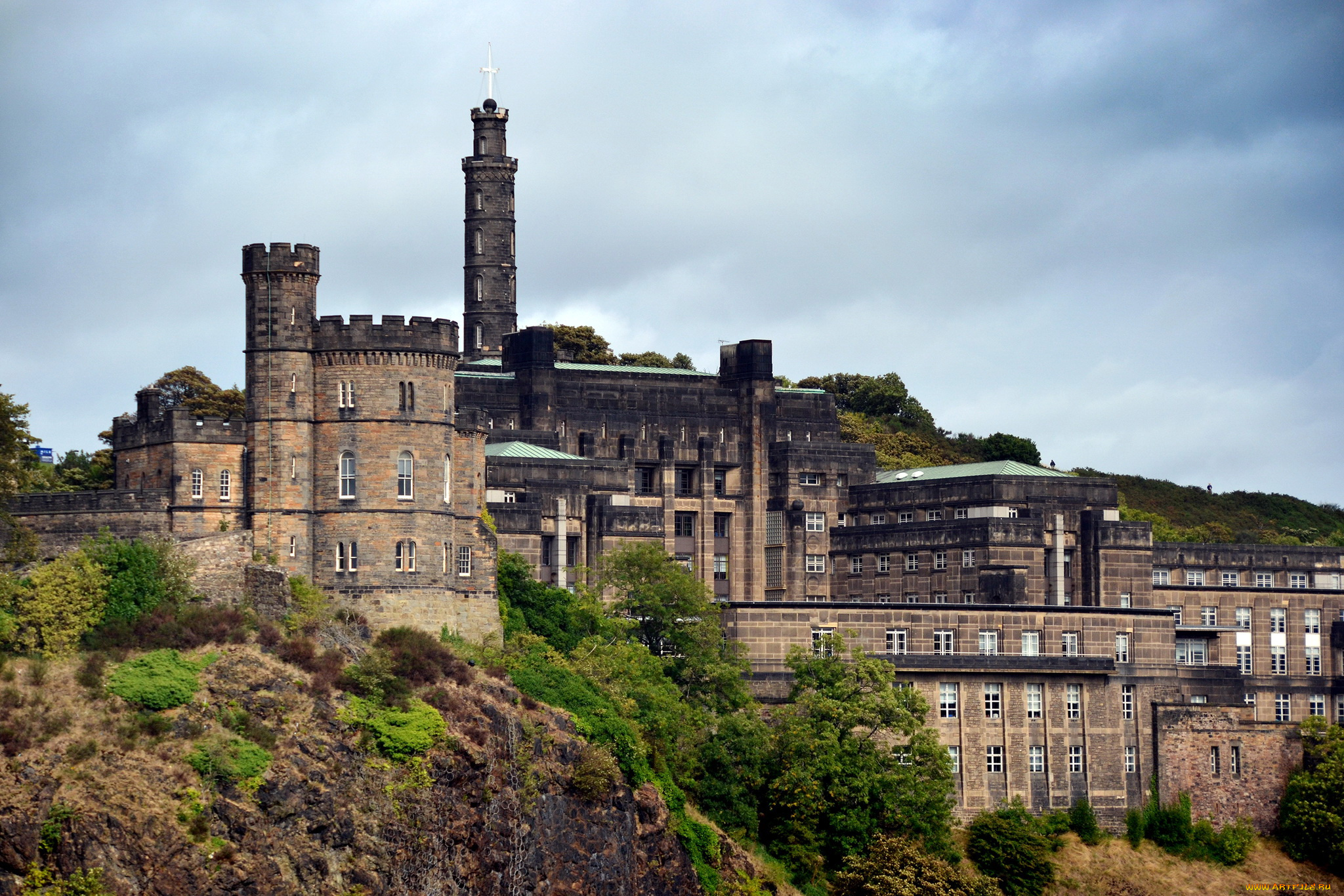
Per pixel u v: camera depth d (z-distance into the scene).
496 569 193.38
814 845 195.75
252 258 186.75
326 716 165.62
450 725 171.38
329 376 185.88
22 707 156.38
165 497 187.75
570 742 180.00
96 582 167.00
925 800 198.62
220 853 155.00
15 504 187.75
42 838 150.88
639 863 181.00
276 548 184.12
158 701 160.38
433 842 165.50
